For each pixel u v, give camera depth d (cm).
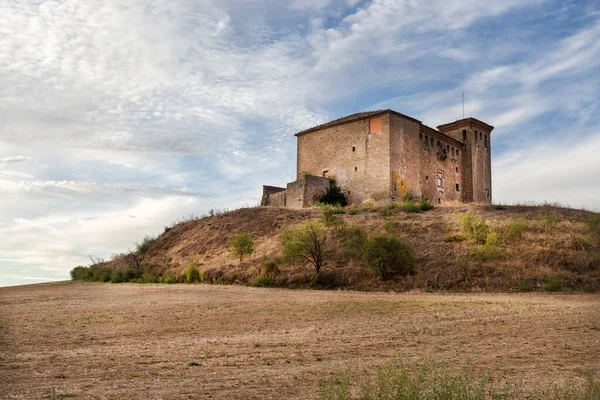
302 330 1251
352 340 1093
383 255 2595
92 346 1052
